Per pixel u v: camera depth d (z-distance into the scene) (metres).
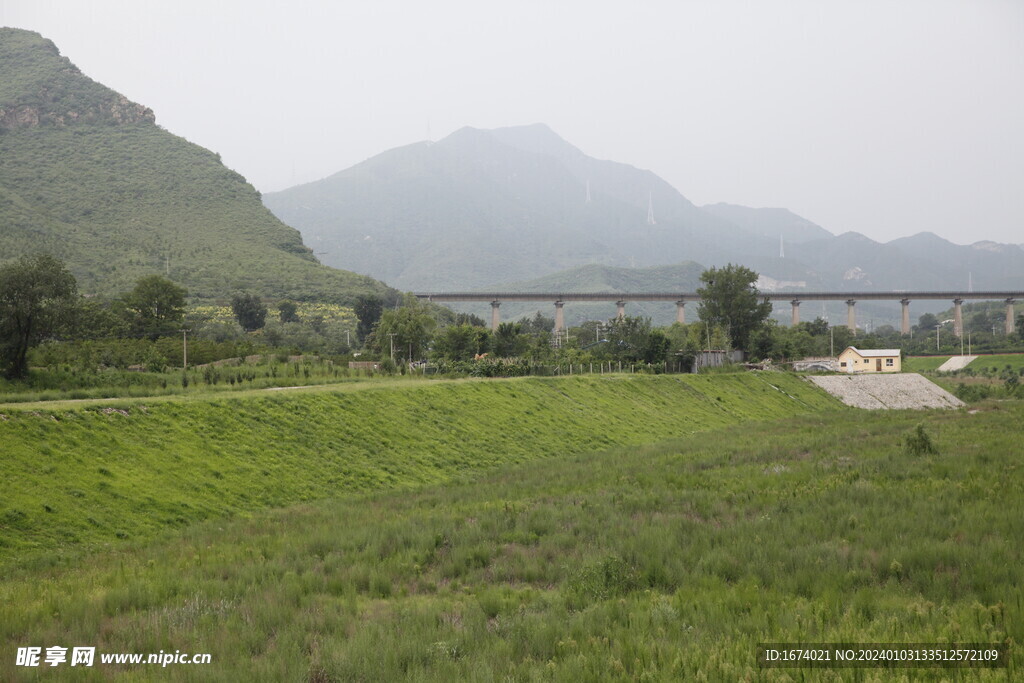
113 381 63.50
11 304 60.88
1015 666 16.56
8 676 17.61
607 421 75.12
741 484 41.59
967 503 32.81
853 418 92.94
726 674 16.67
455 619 21.66
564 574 25.91
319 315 183.25
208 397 50.09
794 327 175.38
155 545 30.95
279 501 40.25
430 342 119.06
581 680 17.00
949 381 143.00
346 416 53.66
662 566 25.64
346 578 25.58
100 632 20.83
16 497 32.06
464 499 41.34
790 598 22.05
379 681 17.28
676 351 125.00
